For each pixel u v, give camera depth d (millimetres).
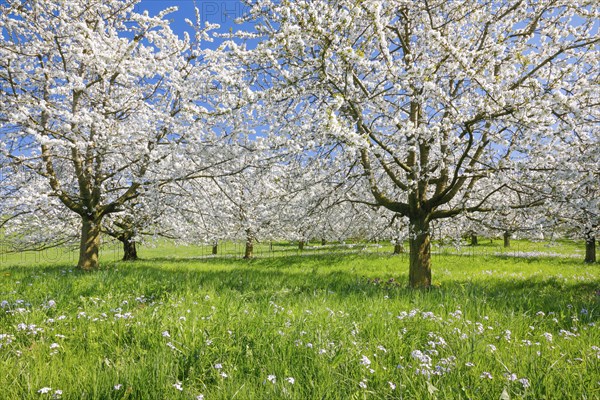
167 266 13438
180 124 9430
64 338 3895
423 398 2574
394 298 6219
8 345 3529
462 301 5512
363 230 13031
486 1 8469
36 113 9383
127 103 10398
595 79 7809
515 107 6328
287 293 6523
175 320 4176
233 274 9539
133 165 11070
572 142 7336
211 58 9930
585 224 8289
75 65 10789
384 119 8266
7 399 2586
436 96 6957
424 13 8148
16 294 6035
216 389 2836
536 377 2811
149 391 2713
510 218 9531
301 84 7438
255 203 11633
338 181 9680
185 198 12656
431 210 9016
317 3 6715
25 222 14203
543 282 10352
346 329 3939
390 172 9000
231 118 7723
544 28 8414
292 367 3100
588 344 3826
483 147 8078
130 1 10758
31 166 10078
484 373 2736
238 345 3496
